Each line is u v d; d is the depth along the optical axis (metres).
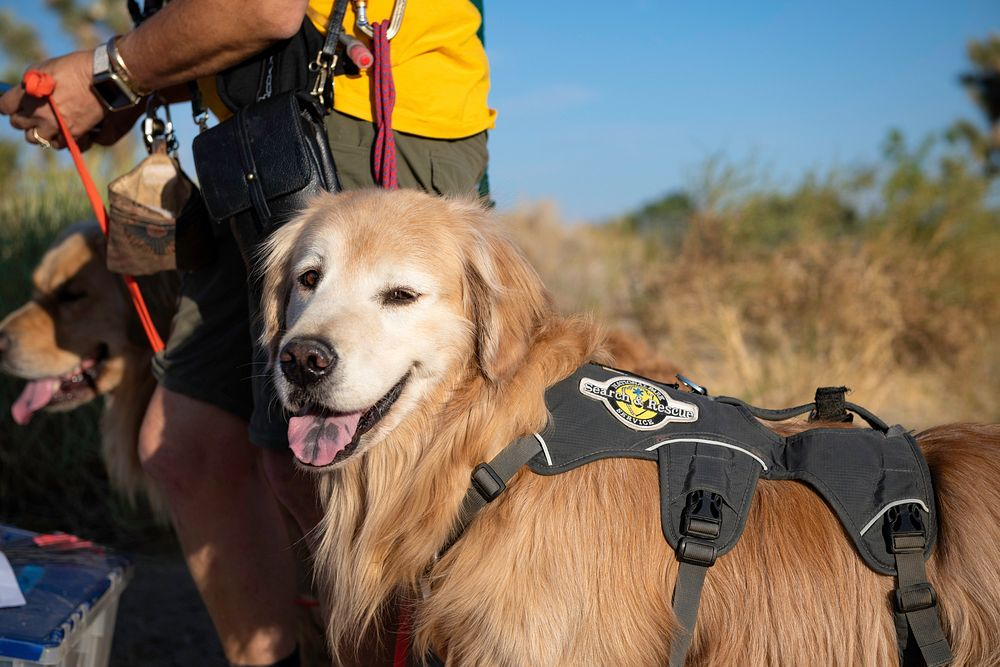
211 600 2.71
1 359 3.70
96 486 4.85
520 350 2.10
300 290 2.21
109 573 2.59
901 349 7.37
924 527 1.92
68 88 2.49
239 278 2.58
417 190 2.36
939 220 8.19
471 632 1.97
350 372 2.01
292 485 2.45
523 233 10.84
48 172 5.70
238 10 2.14
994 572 1.87
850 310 7.27
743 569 1.96
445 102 2.42
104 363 3.72
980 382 7.03
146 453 2.65
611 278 9.13
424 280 2.12
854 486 1.98
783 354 7.14
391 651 2.41
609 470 2.00
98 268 3.68
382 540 2.17
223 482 2.64
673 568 1.94
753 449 2.05
